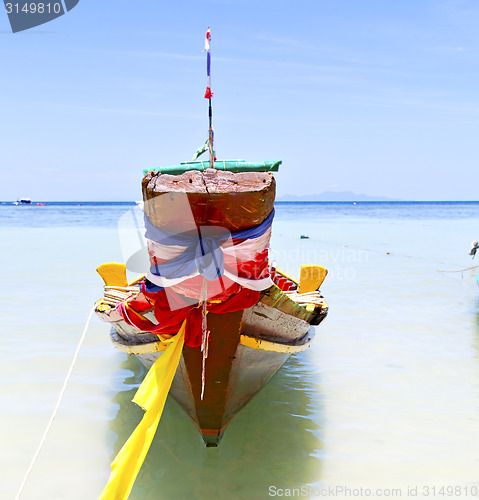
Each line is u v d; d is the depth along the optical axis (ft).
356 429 17.53
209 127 16.47
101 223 122.72
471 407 19.07
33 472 14.85
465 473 14.98
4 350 24.53
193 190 12.91
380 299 35.94
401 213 228.02
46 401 19.35
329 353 24.82
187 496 13.87
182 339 14.64
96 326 28.78
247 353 15.61
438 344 26.07
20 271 45.83
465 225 123.13
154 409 13.84
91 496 13.84
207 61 16.25
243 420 18.24
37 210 242.58
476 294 37.76
